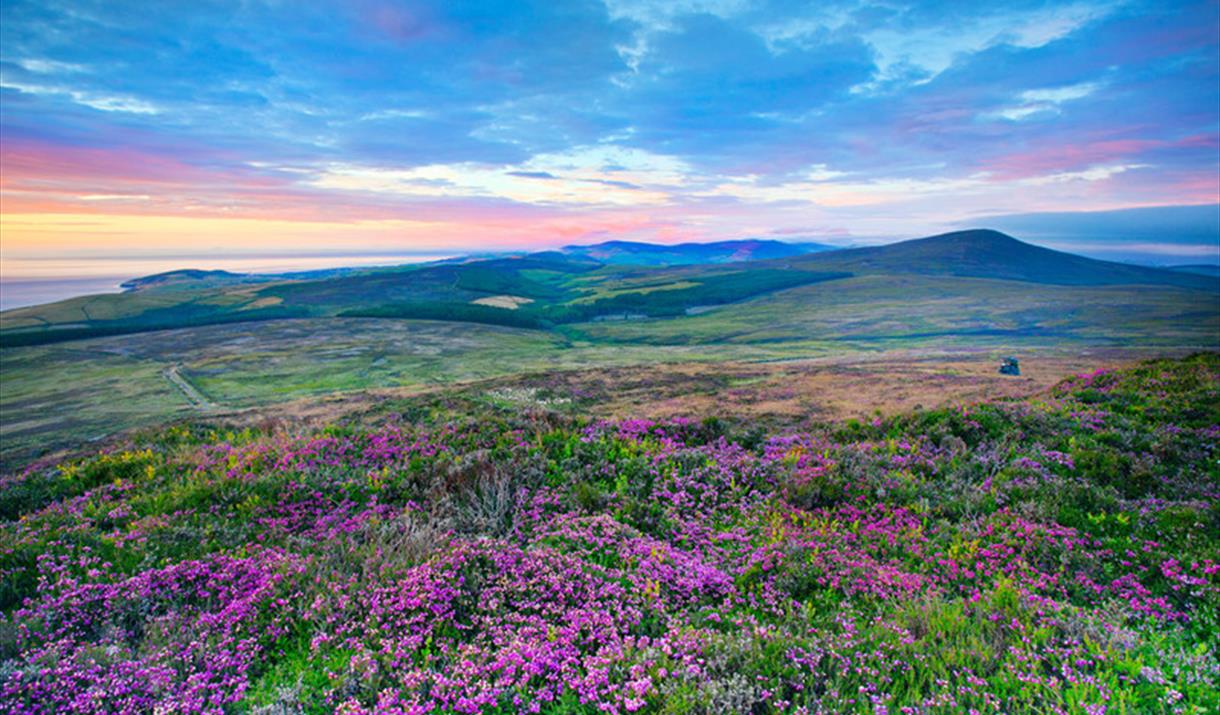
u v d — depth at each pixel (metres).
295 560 8.80
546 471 13.41
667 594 7.97
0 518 12.49
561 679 6.08
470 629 7.20
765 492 12.70
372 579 8.12
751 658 6.23
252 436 19.84
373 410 29.89
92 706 5.62
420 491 12.35
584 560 9.04
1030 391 34.78
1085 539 9.45
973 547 9.33
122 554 9.29
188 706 5.60
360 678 6.18
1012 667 5.94
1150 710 5.39
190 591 8.25
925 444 15.70
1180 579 7.86
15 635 6.84
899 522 10.78
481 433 16.48
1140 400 18.28
